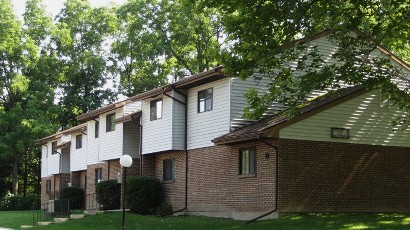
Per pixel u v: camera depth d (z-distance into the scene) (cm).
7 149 5297
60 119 6016
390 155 2531
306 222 2058
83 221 2662
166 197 2941
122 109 3334
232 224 2198
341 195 2375
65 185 4606
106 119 3509
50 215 3194
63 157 4653
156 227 2259
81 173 4294
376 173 2481
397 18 2028
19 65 5669
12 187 5891
